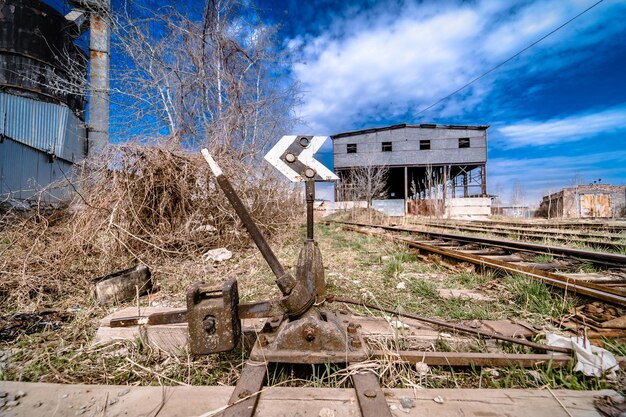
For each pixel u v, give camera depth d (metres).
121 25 9.13
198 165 6.21
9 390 1.59
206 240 5.91
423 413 1.33
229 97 9.62
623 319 2.30
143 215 5.38
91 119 18.55
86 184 5.46
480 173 34.97
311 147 2.18
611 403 1.39
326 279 4.14
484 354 1.80
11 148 13.37
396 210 33.44
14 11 16.98
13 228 4.95
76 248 4.43
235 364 1.94
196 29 9.72
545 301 2.88
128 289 3.33
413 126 33.44
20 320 2.68
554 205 28.59
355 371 1.55
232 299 1.60
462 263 4.73
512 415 1.33
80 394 1.56
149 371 1.89
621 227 8.20
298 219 9.47
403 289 3.68
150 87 9.45
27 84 17.41
